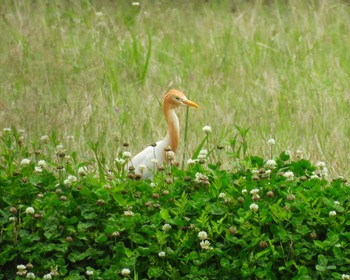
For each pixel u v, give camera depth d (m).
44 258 9.55
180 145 13.34
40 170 10.49
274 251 9.27
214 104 15.23
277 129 14.19
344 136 13.75
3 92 15.62
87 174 10.60
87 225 9.67
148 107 14.80
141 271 9.53
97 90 15.63
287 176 10.20
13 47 17.41
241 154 13.15
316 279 9.30
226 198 9.80
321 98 15.15
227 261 9.31
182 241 9.44
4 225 9.89
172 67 17.20
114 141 13.29
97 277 9.30
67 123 13.99
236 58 17.45
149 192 10.16
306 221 9.73
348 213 9.64
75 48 17.38
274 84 15.95
